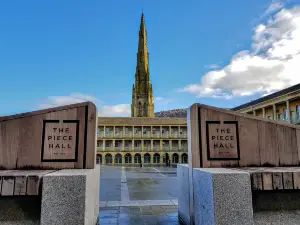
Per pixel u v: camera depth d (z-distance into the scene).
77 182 3.04
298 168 4.01
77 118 4.42
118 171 28.25
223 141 4.42
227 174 3.10
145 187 12.52
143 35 107.56
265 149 4.45
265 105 46.66
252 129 4.50
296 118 40.28
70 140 4.33
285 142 4.50
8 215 3.14
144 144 64.62
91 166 4.28
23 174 3.17
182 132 65.81
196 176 3.85
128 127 64.75
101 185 13.55
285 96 41.31
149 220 5.16
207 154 4.34
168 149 64.75
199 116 4.48
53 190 3.00
